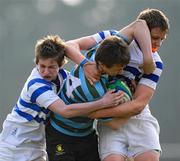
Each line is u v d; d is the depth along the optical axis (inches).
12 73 2329.0
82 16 2406.5
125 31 685.3
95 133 713.0
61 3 2404.0
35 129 711.7
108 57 650.2
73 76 684.1
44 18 2388.0
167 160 1759.4
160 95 2319.1
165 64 2321.6
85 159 709.3
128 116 684.7
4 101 2288.4
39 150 724.0
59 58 682.8
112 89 675.4
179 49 2319.1
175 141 2317.9
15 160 715.4
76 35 2400.3
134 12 2391.7
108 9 2406.5
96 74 669.9
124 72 693.3
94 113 676.7
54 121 701.9
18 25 2370.8
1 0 2372.0
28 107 701.9
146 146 705.0
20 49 2353.6
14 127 714.2
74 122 692.7
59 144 700.7
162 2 2367.1
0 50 2343.8
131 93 689.6
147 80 690.2
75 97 679.1
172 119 2321.6
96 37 719.1
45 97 679.1
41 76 689.6
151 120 716.0
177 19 2343.8
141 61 689.6
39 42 690.8
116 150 699.4
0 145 719.7
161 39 689.0
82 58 685.9
